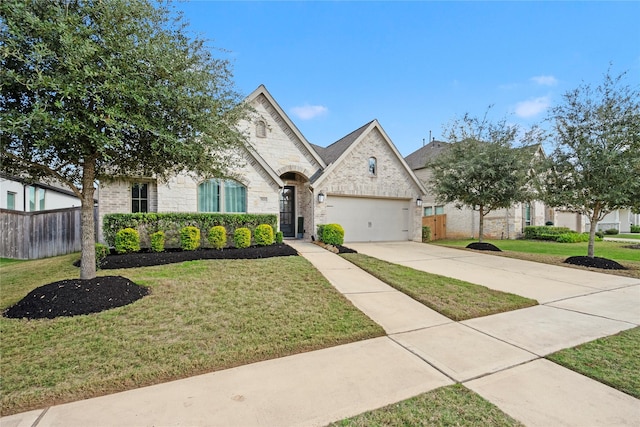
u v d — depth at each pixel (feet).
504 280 25.66
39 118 12.35
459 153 47.14
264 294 19.07
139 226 31.78
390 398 9.43
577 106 32.17
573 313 17.90
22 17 12.45
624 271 29.89
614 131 29.89
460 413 8.70
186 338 13.12
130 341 12.66
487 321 16.53
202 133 18.03
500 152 42.88
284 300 18.17
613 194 29.76
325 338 13.60
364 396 9.53
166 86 15.85
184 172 35.50
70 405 9.02
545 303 19.85
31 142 14.57
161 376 10.47
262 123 44.62
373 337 14.25
